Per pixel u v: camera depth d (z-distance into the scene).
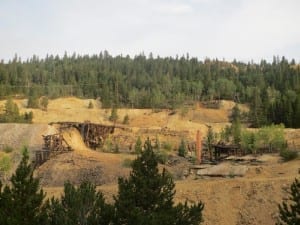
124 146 117.06
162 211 28.73
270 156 80.81
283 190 47.56
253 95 187.38
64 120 160.25
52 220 27.72
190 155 100.00
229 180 51.50
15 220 24.84
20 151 92.62
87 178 75.38
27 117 144.12
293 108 135.62
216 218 45.69
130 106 193.75
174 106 186.00
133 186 30.02
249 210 45.97
